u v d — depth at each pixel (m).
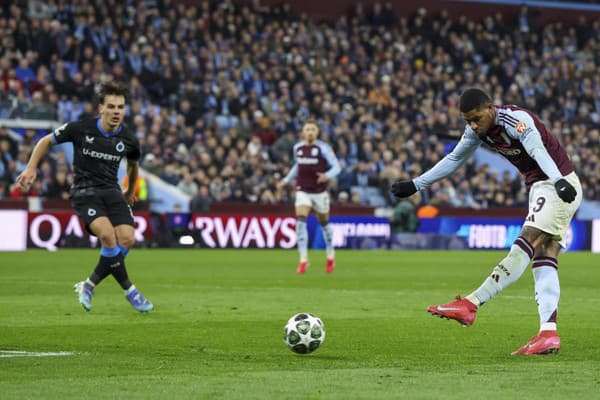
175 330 28.23
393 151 107.62
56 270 56.28
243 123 101.56
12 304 36.34
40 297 39.41
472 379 19.48
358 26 125.94
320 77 112.31
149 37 105.75
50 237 81.94
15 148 91.50
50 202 83.06
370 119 110.31
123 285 32.88
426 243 96.06
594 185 113.25
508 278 23.75
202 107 101.50
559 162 24.02
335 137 105.50
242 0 124.75
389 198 101.12
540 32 136.00
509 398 17.31
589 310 36.06
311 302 38.19
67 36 101.88
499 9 142.12
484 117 23.94
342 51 118.81
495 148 24.59
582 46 137.50
